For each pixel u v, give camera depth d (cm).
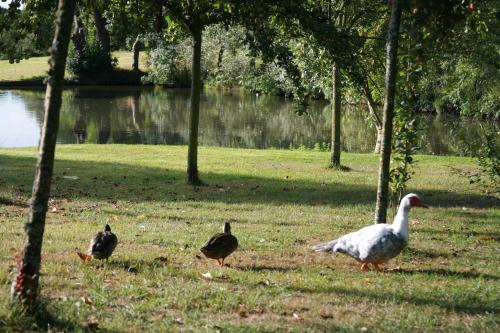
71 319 700
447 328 756
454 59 2938
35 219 682
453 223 1595
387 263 1120
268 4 1792
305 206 1792
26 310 674
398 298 875
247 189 2062
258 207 1745
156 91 7112
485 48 2292
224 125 4806
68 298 787
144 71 7931
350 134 4434
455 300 874
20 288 680
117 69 7831
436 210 1797
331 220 1559
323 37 1788
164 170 2386
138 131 4391
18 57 1486
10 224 1315
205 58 7112
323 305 826
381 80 2877
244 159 2778
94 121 4794
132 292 834
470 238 1396
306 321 756
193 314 761
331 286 919
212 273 960
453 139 3869
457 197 2017
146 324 714
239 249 1173
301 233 1358
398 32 1130
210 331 690
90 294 813
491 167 1959
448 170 2588
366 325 750
